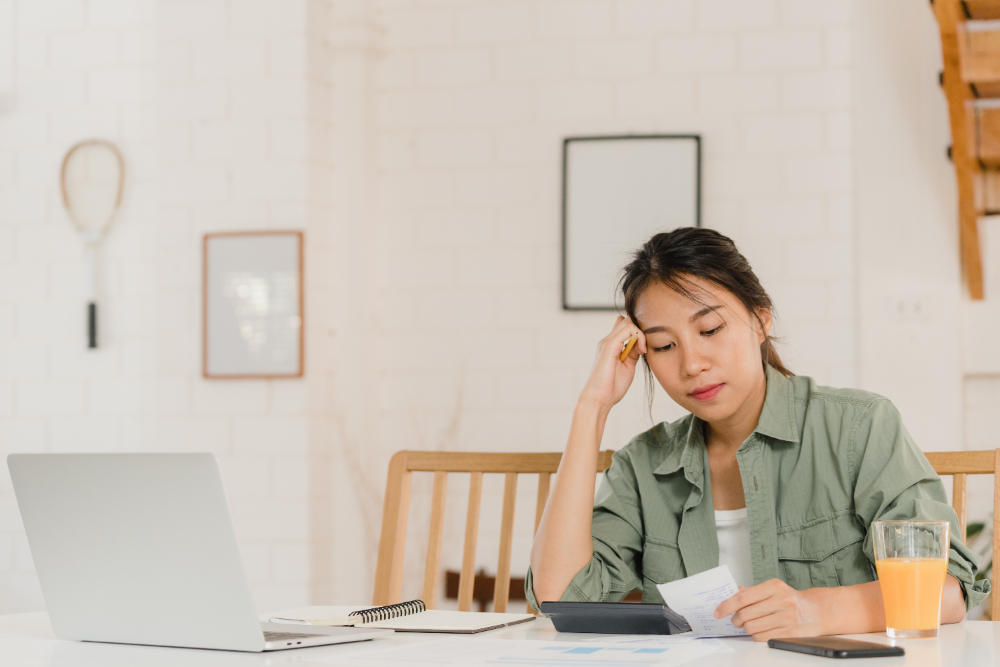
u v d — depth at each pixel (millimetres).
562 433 3086
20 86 3363
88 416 3270
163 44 3123
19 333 3322
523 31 3170
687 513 1473
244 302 3031
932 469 1339
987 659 914
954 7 2484
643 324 1407
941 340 2873
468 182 3182
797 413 1429
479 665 929
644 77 3098
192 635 1054
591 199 3098
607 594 1434
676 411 2936
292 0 3049
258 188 3051
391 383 3186
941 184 2896
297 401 2992
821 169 2992
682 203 3051
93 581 1093
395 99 3232
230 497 3000
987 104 2934
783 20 3027
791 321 2982
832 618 1078
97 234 3256
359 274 3119
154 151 3283
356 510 3066
